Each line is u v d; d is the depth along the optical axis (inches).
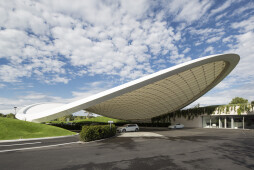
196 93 1491.1
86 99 882.1
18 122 807.1
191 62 852.6
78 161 329.1
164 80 1026.7
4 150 442.9
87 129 617.0
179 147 473.7
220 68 1119.6
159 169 277.0
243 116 1282.0
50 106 1398.9
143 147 477.7
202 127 1534.2
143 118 2012.8
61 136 767.7
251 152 404.8
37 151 428.8
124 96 1153.4
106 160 335.0
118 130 1093.1
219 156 364.5
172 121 1813.5
